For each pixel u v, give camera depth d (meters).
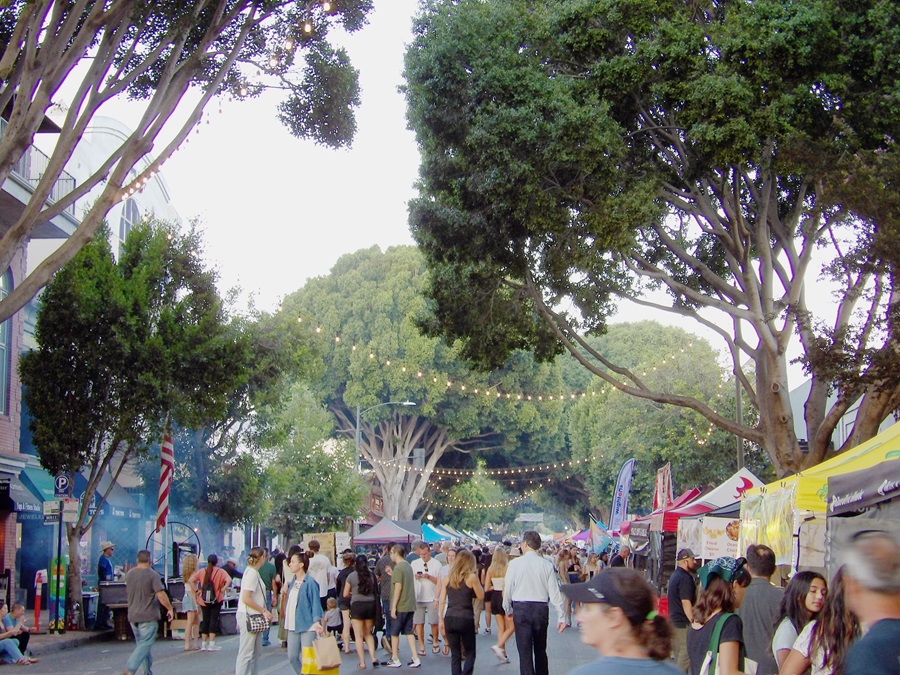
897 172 16.38
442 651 20.19
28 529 33.38
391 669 17.19
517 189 19.45
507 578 12.94
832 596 6.07
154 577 14.66
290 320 36.16
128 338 25.34
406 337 59.09
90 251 26.23
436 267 23.98
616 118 19.86
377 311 59.75
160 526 26.31
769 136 18.19
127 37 18.16
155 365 25.33
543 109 19.08
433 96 19.89
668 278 21.02
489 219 21.00
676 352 52.16
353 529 50.59
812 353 16.97
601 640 3.97
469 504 81.38
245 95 17.80
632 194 18.98
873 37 18.39
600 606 3.97
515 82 19.12
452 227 21.08
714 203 22.86
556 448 68.62
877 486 9.38
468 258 22.09
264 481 40.03
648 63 18.61
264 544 61.66
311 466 49.62
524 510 136.88
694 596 11.98
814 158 17.55
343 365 60.25
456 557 14.37
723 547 19.03
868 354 16.55
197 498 37.72
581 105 19.25
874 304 17.25
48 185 15.45
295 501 48.94
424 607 19.80
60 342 25.17
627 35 19.52
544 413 64.31
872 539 4.52
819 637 6.16
